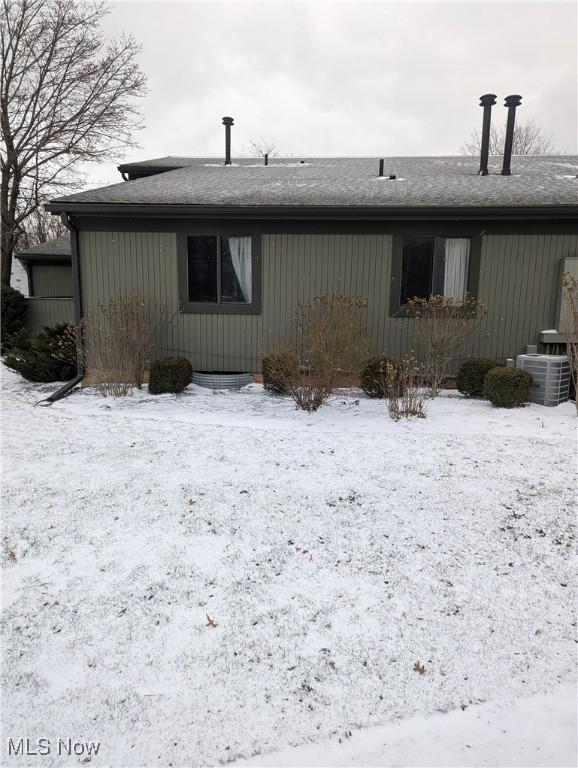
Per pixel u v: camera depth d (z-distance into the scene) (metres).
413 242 7.69
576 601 2.61
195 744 1.83
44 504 3.73
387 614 2.51
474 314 7.37
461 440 5.11
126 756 1.79
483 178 9.21
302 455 4.70
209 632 2.40
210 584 2.76
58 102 15.04
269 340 8.08
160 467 4.45
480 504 3.67
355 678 2.12
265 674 2.14
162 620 2.49
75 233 7.94
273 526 3.37
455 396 7.23
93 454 4.82
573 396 6.76
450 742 1.82
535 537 3.23
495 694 2.03
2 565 2.96
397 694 2.04
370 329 7.87
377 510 3.59
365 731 1.88
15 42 14.32
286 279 7.91
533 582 2.77
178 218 7.79
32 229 24.53
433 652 2.26
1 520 3.49
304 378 6.39
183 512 3.58
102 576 2.85
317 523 3.41
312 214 7.30
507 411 6.20
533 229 7.39
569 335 6.32
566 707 1.96
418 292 7.80
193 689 2.07
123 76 15.67
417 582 2.77
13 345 10.27
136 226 7.90
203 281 8.06
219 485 4.03
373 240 7.68
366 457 4.63
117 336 7.48
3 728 1.91
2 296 11.65
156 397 7.37
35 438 5.35
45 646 2.32
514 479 4.11
